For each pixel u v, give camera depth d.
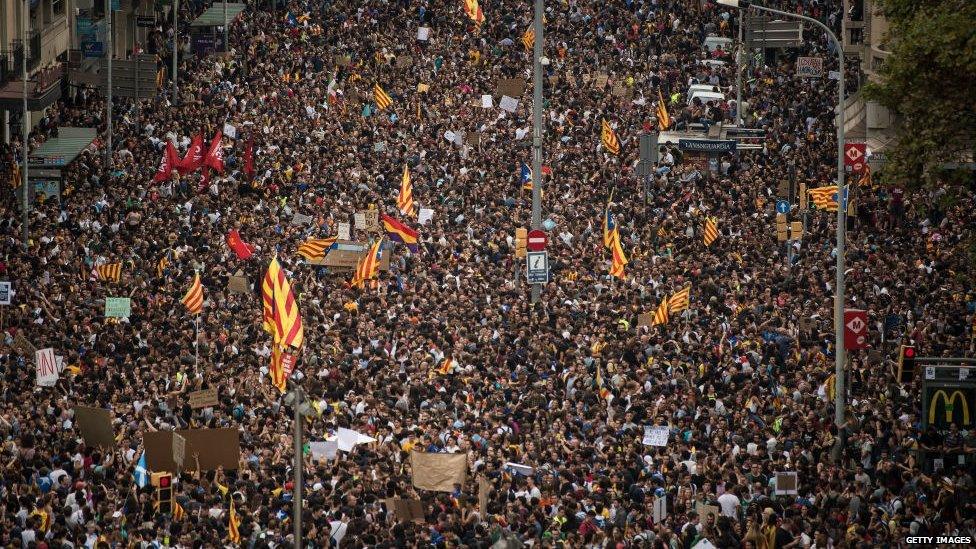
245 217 171.38
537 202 153.62
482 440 105.19
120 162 197.00
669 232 175.88
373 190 186.62
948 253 164.12
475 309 140.50
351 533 87.50
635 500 95.75
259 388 117.81
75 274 152.50
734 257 165.75
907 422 114.06
